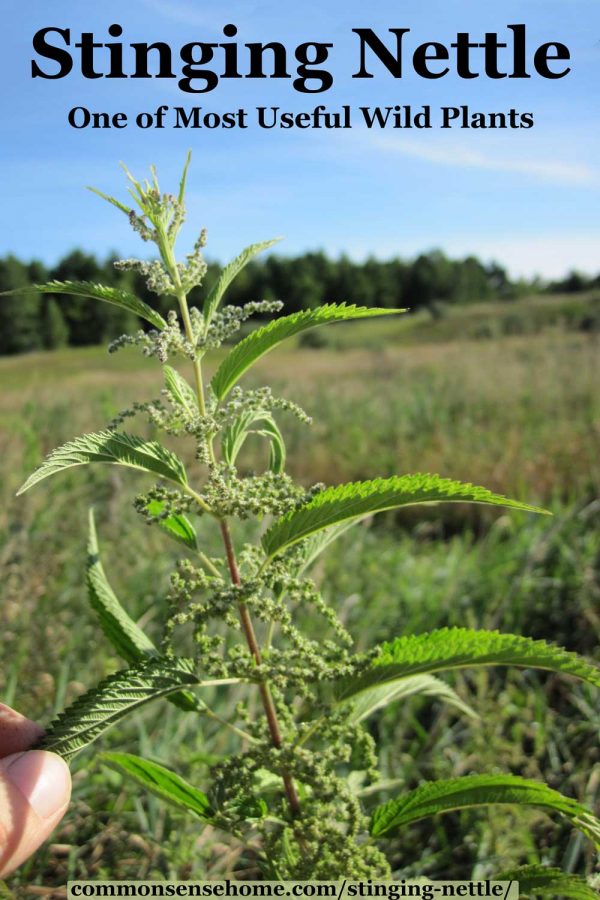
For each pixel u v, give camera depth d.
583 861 2.53
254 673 1.49
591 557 4.50
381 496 1.39
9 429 6.50
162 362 1.33
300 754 1.53
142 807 2.81
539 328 22.45
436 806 1.54
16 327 49.62
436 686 1.97
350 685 1.56
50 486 5.02
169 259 1.44
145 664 1.42
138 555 4.43
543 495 6.44
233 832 1.56
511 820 2.69
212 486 1.48
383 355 18.77
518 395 9.95
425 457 7.81
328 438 9.23
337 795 1.54
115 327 50.59
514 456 7.19
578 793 2.87
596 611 4.17
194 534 1.67
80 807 2.74
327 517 1.44
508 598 4.21
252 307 1.47
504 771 3.01
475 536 6.38
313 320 1.40
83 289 1.41
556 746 3.20
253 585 1.45
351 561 4.83
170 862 2.38
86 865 2.62
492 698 3.42
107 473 5.16
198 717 3.17
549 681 3.66
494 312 34.47
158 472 1.43
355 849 1.53
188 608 1.50
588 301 25.47
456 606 4.30
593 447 7.00
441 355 17.44
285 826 1.61
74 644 3.70
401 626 4.21
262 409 1.67
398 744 3.21
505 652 1.43
